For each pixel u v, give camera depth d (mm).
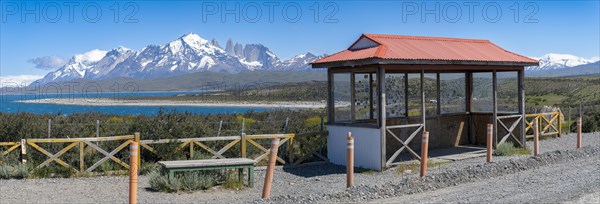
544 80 86750
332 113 14711
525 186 9742
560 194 8883
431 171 12414
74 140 12648
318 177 12562
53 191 10484
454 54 14250
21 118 15945
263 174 13031
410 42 14516
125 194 10211
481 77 17297
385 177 12125
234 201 9219
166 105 100562
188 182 10625
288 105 67750
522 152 15461
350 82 14773
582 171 11383
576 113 27422
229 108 75812
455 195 9148
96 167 12891
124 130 14867
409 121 15875
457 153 15484
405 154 15484
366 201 8938
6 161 12844
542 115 20547
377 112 13109
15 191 10406
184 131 14805
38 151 13195
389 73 15250
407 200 8898
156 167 12883
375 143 13180
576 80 81688
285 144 14625
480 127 17328
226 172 11570
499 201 8453
